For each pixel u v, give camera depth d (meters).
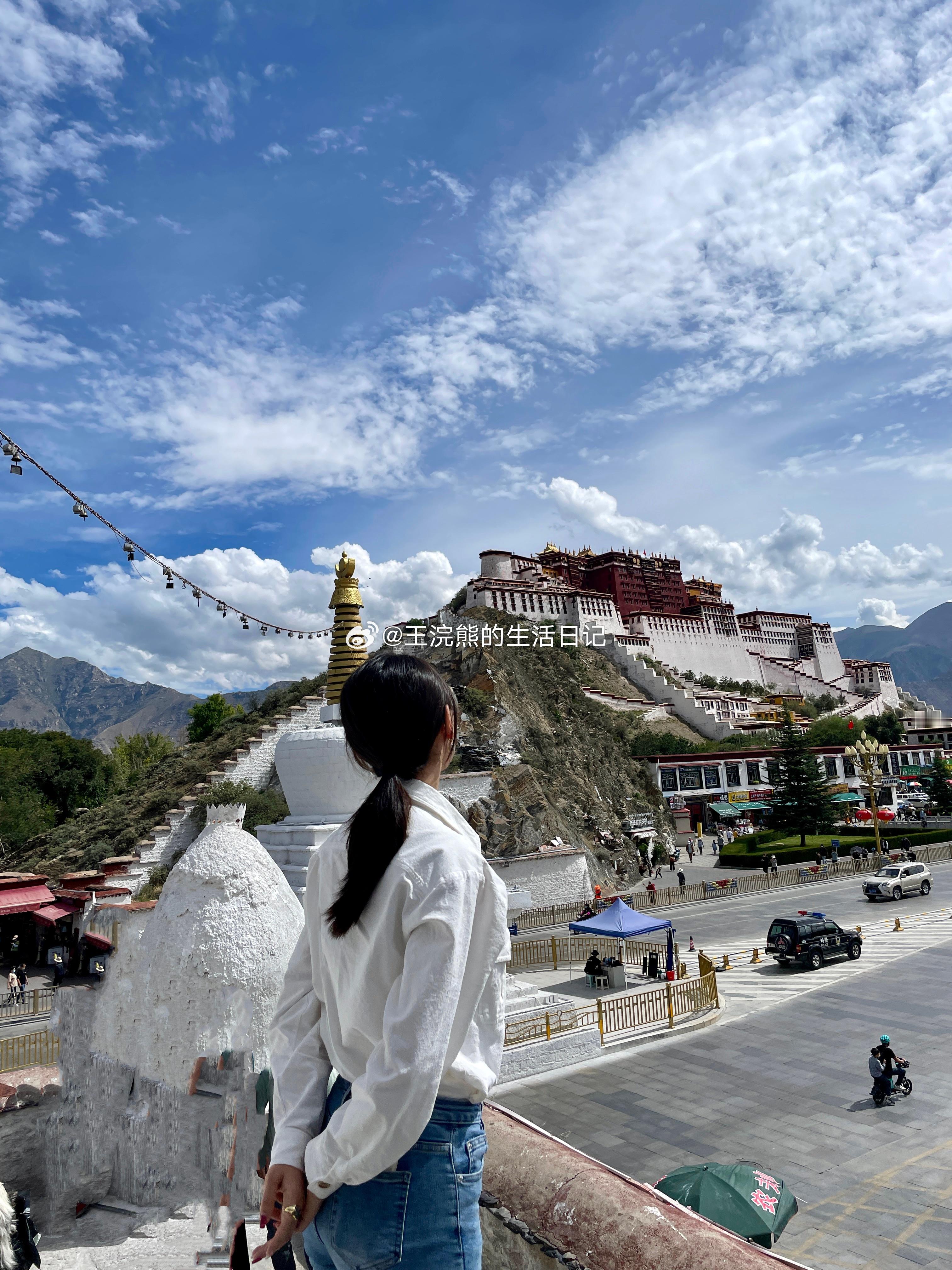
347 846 2.31
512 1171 3.77
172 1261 4.19
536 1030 22.36
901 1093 18.58
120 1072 4.93
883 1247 12.97
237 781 53.78
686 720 106.81
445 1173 2.17
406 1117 1.91
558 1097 19.69
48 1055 20.95
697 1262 2.96
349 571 23.69
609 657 118.50
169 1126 4.63
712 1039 23.38
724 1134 17.28
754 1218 10.71
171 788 57.16
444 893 2.12
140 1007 4.93
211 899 5.12
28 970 33.78
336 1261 2.16
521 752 62.81
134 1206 4.58
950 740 122.31
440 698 2.52
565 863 49.72
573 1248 3.29
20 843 58.84
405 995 2.01
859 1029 23.36
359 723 2.48
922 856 59.88
